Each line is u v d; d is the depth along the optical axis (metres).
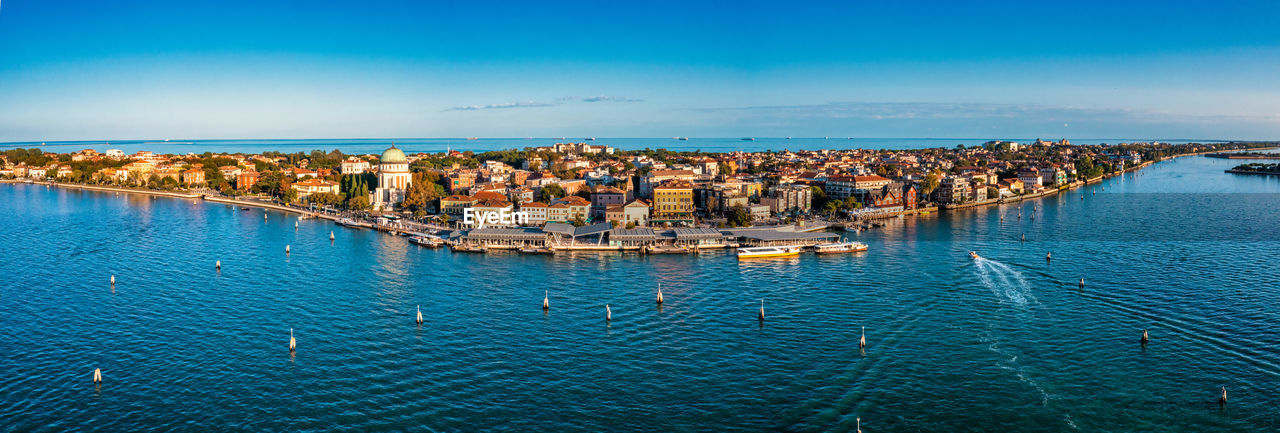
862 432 119.31
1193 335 159.62
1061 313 175.88
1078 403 128.38
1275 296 189.88
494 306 184.00
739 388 134.50
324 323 169.62
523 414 125.00
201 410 125.69
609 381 137.38
